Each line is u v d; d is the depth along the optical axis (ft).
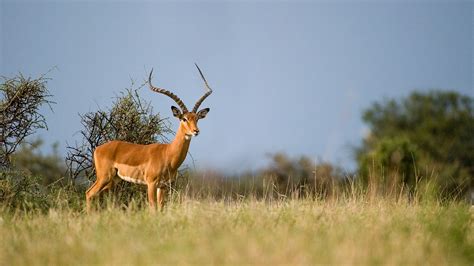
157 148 158.71
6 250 105.70
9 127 168.35
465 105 454.81
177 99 159.74
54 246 104.63
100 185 160.25
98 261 96.89
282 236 103.96
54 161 207.62
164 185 160.35
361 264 92.07
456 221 121.08
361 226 117.29
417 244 104.27
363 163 279.69
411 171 259.19
